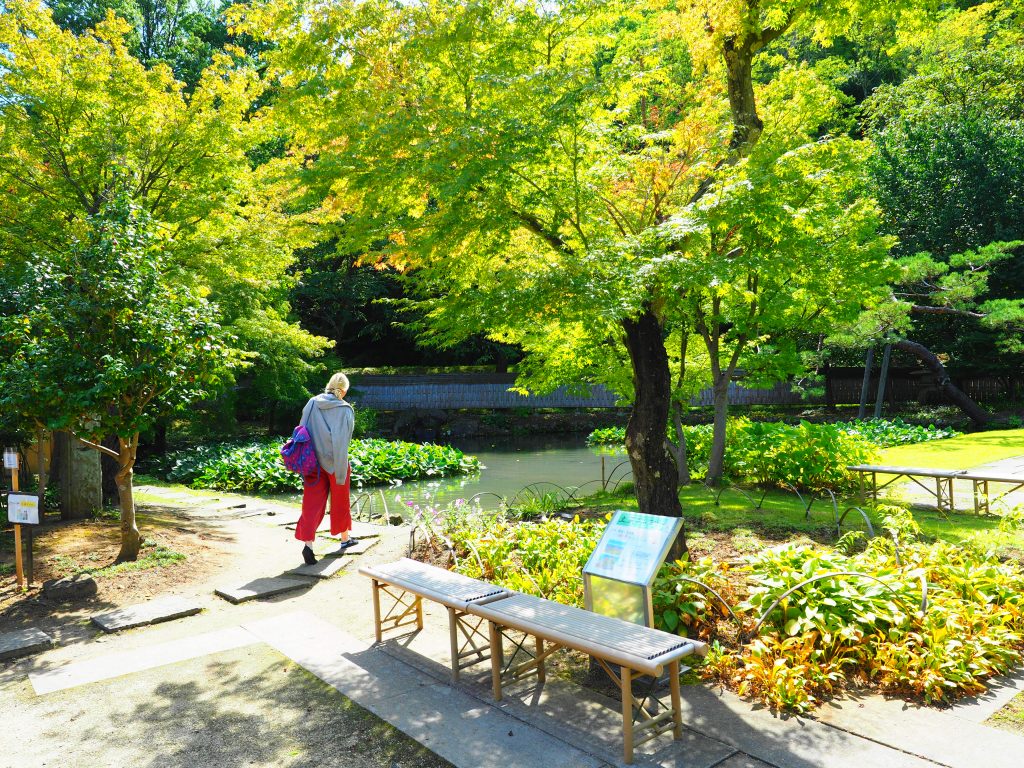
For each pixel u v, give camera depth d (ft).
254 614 19.33
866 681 13.55
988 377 89.15
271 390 68.18
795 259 27.45
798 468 36.35
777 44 48.16
